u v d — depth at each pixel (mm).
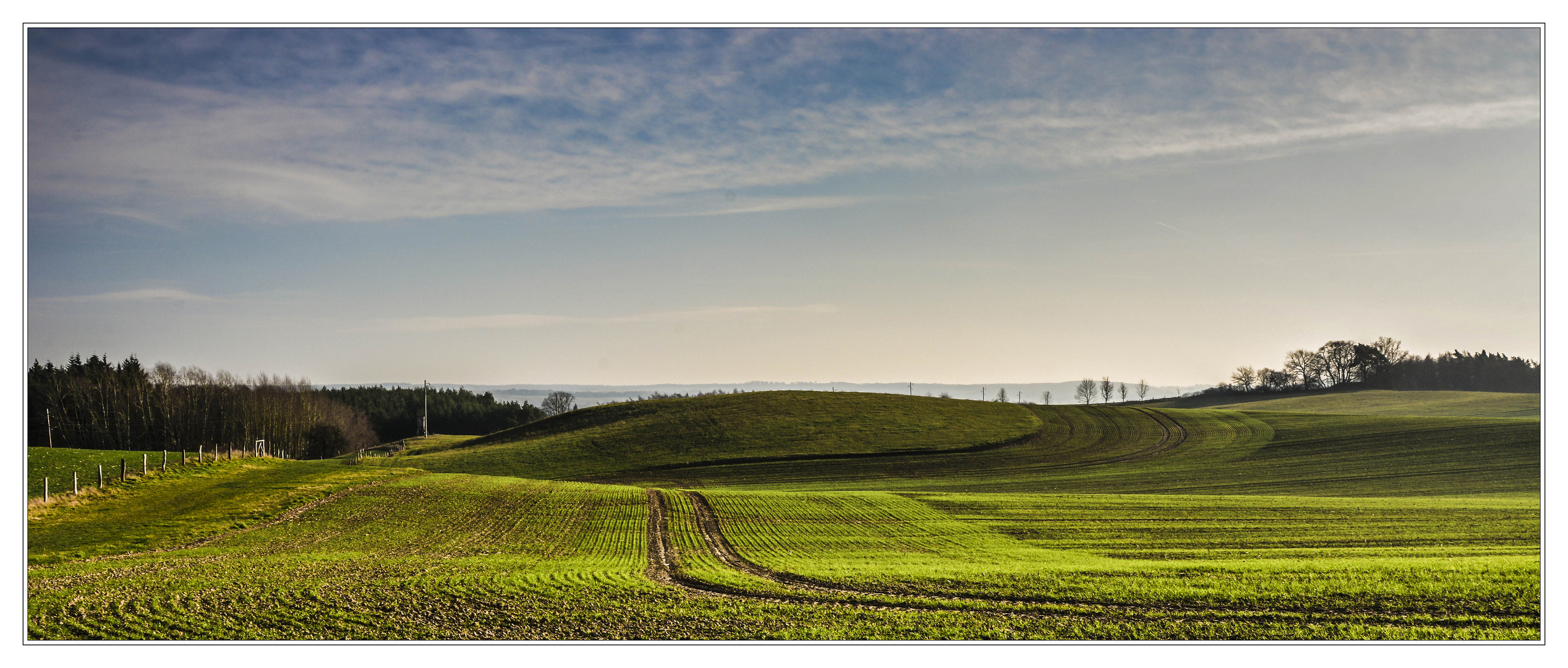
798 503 46531
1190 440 86438
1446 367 162625
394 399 162125
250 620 19484
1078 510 43812
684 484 69812
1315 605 19797
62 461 50656
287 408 101562
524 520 39031
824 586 23391
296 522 37750
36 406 88250
